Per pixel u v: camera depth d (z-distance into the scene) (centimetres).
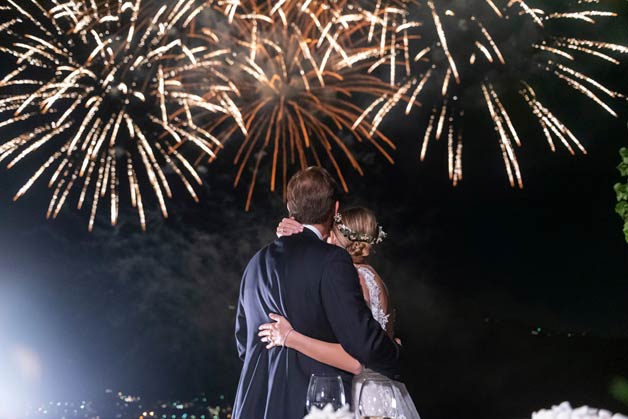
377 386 269
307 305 335
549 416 190
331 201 355
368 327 325
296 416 326
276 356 338
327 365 333
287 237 353
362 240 390
